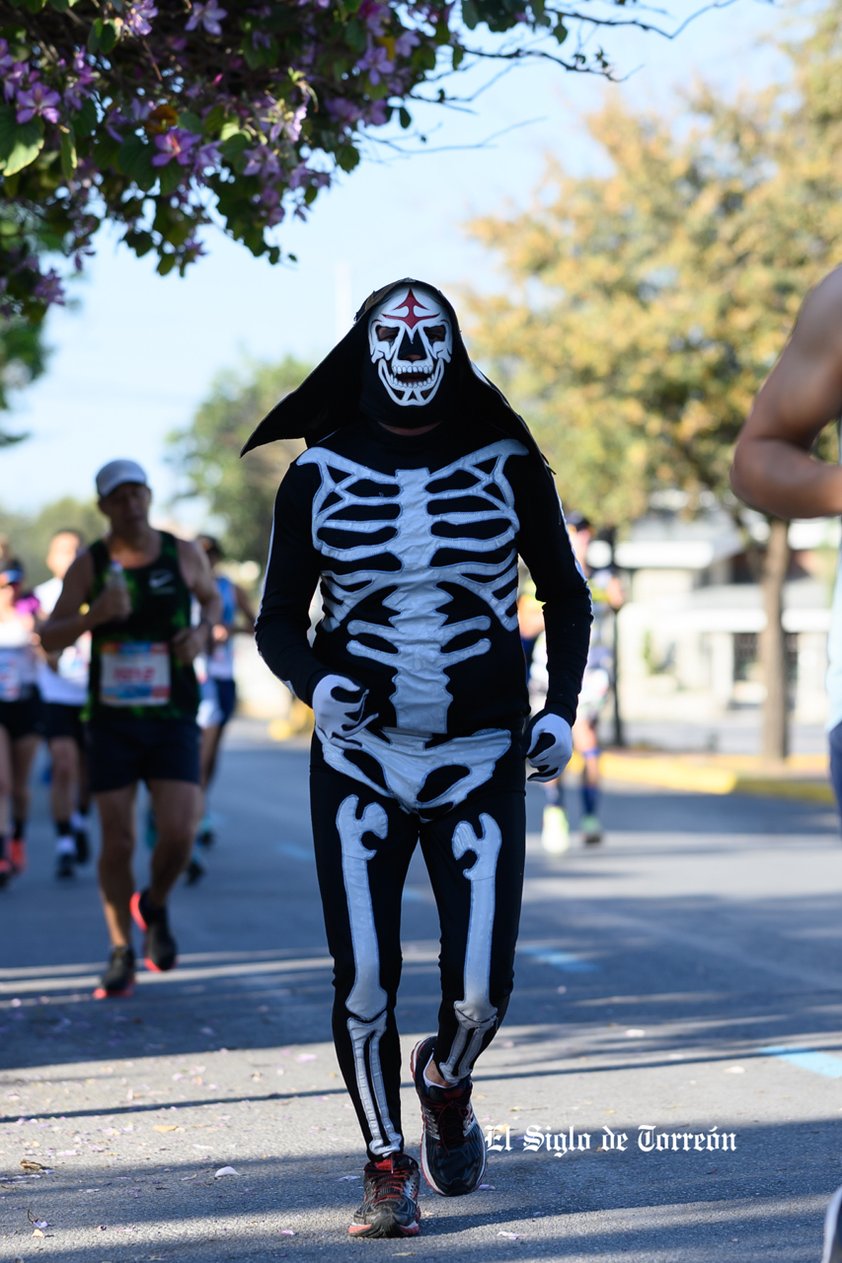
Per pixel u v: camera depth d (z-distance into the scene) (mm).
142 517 16547
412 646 9422
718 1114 12461
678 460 56594
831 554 96625
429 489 9477
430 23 13789
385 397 9406
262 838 35281
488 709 9539
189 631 16625
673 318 52469
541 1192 10516
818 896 25312
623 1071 13906
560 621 9930
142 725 16656
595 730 32844
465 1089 10008
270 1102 12977
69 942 21422
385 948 9398
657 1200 10328
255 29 13078
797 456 6754
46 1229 9812
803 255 52531
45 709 28969
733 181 53344
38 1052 14781
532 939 21156
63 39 13164
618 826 38531
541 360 56375
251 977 18625
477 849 9422
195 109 13117
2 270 16406
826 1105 12727
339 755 9523
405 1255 9273
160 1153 11508
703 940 21000
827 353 6699
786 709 57656
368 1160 10273
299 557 9680
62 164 12469
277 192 13781
